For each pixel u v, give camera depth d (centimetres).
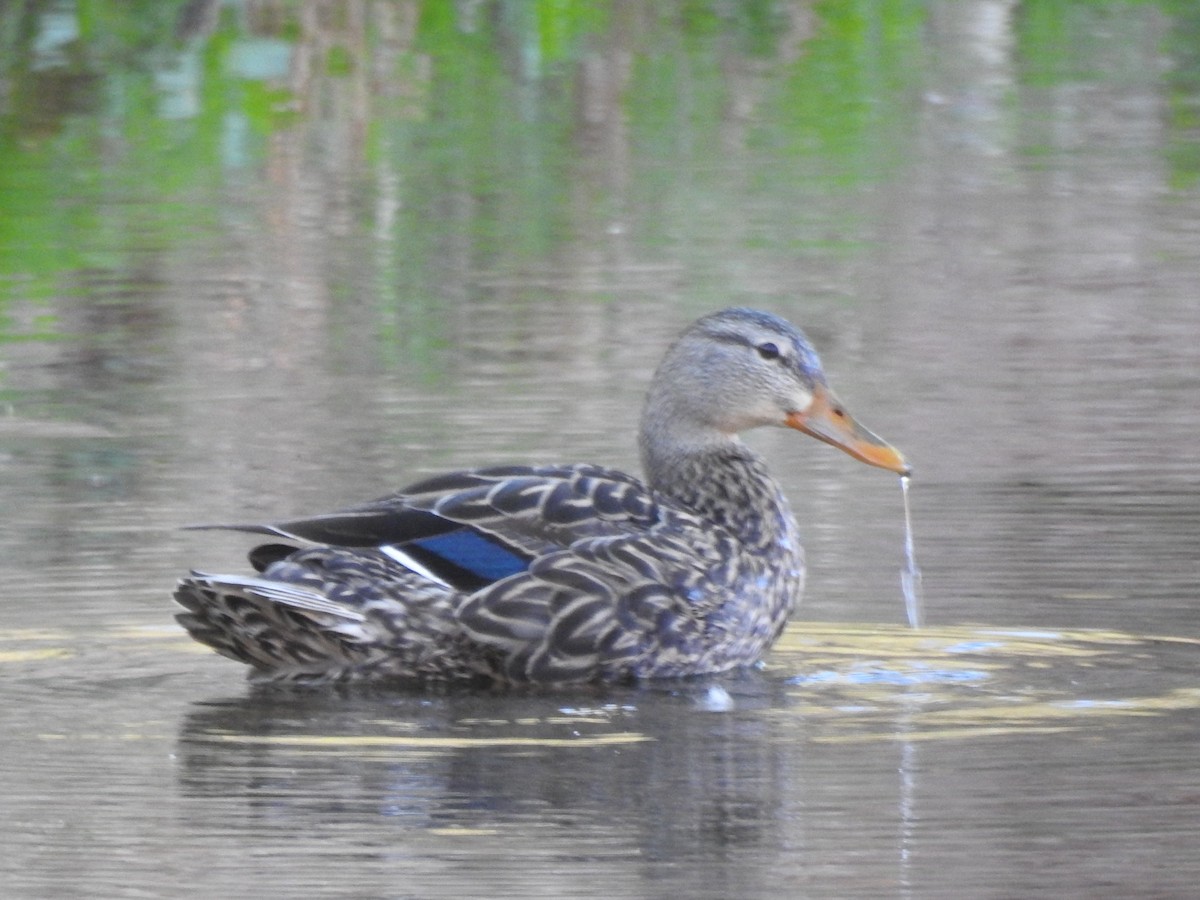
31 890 748
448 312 1878
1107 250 2070
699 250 2095
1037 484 1363
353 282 1986
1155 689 994
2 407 1605
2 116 2612
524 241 2148
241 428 1530
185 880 757
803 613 1134
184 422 1554
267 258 2078
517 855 780
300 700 1001
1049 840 787
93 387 1655
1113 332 1788
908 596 1138
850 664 1059
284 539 1075
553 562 1022
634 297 1914
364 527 1025
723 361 1150
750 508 1115
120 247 2117
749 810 824
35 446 1486
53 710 977
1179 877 748
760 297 1914
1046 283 1962
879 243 2119
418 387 1641
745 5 3447
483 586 1016
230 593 985
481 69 2973
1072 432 1495
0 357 1753
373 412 1562
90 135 2581
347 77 2872
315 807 836
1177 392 1600
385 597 1010
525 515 1037
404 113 2738
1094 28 3388
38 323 1855
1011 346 1753
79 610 1139
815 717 961
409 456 1436
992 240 2131
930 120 2755
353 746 919
